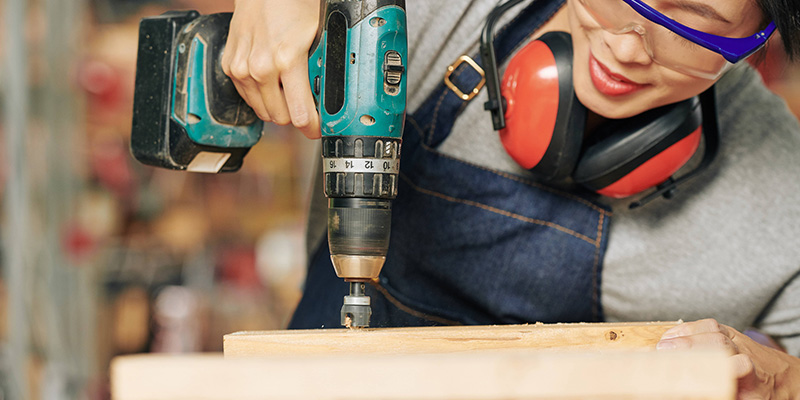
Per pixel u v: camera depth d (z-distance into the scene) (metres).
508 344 0.88
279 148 3.61
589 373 0.51
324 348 0.87
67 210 2.47
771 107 1.20
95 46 2.79
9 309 2.24
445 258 1.26
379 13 0.92
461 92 1.19
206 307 3.18
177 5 3.09
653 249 1.21
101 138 2.78
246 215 3.48
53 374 2.34
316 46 0.96
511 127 1.08
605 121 1.07
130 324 2.87
